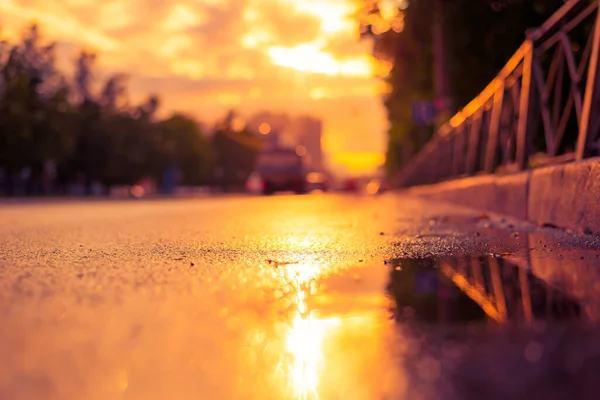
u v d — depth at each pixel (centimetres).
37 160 4731
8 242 671
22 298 325
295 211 1559
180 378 190
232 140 12975
